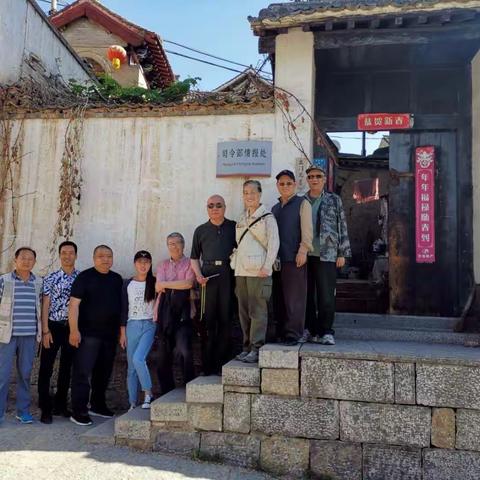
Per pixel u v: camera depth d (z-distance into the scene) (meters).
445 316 6.14
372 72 6.61
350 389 4.24
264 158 5.89
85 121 6.36
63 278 5.58
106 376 5.51
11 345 5.13
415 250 6.26
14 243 6.31
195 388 4.45
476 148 5.99
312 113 5.91
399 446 4.14
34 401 5.91
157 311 5.30
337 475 4.19
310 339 5.02
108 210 6.23
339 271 10.41
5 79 6.64
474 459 4.02
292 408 4.31
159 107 6.15
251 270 4.66
